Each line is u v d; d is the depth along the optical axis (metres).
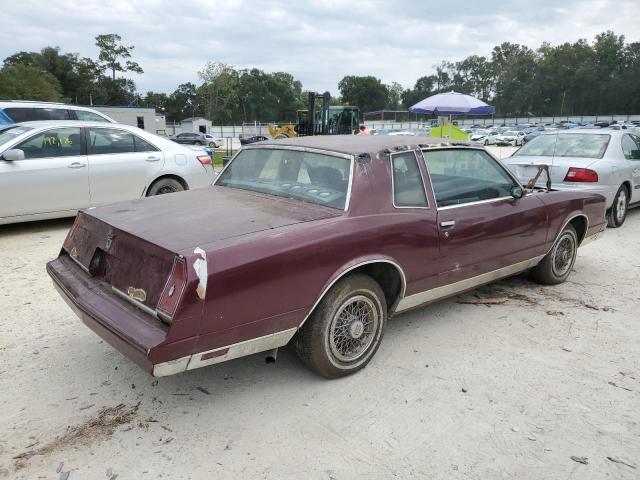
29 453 2.75
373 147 3.79
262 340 3.02
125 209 3.66
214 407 3.20
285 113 128.50
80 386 3.40
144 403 3.22
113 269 3.16
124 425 3.00
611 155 8.03
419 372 3.64
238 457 2.74
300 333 3.33
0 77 74.12
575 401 3.31
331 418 3.10
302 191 3.75
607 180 7.71
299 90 136.12
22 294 4.98
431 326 4.41
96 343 3.99
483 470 2.68
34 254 6.34
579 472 2.68
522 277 5.73
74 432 2.93
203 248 2.79
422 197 3.87
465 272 4.18
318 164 3.78
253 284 2.87
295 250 3.03
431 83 142.00
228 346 2.88
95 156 7.54
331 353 3.39
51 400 3.23
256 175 4.22
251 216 3.33
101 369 3.61
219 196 3.94
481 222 4.20
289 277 3.01
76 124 7.51
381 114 78.12
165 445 2.83
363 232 3.37
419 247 3.73
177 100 115.12
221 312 2.78
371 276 3.71
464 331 4.32
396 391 3.40
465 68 137.50
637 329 4.40
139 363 2.71
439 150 4.13
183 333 2.67
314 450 2.81
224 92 90.94
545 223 4.89
